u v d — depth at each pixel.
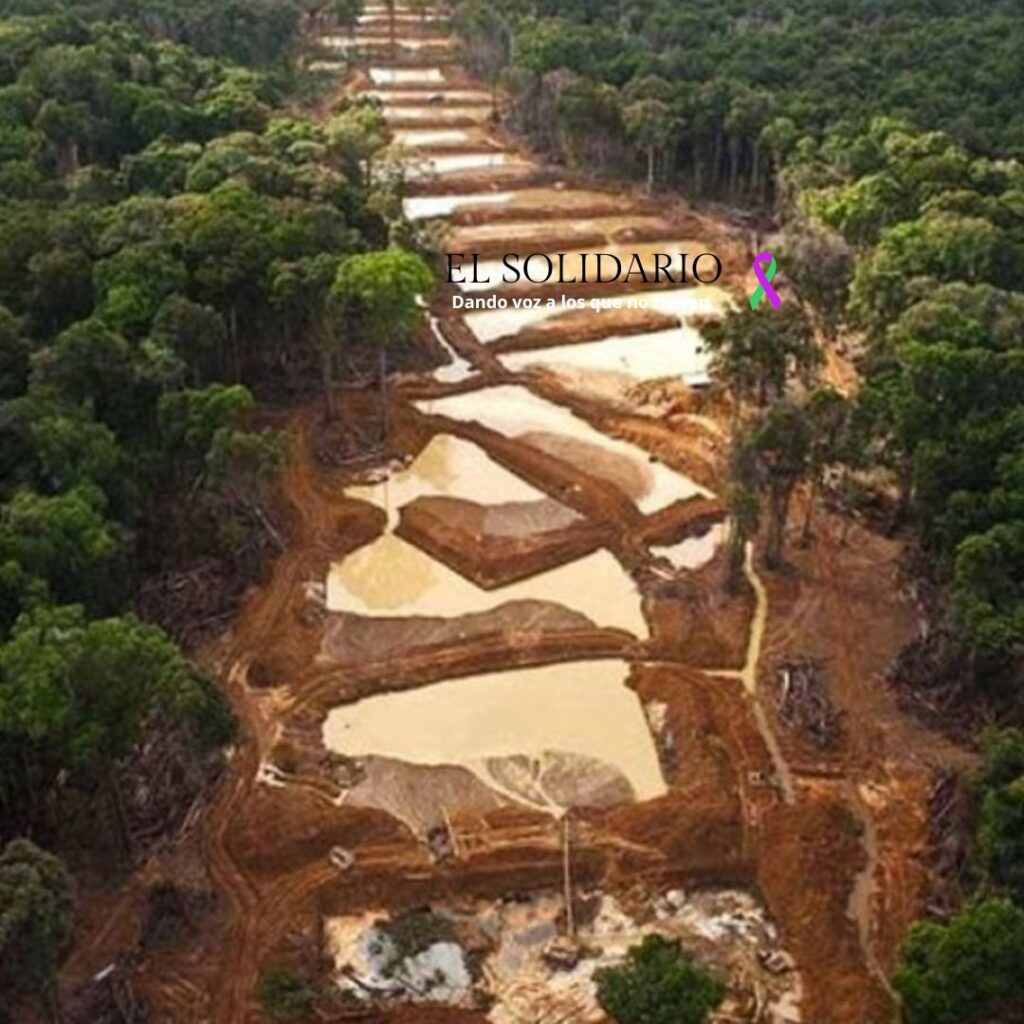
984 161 112.38
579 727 68.00
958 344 81.94
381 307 88.38
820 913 56.78
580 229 129.38
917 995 46.81
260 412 94.50
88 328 79.00
